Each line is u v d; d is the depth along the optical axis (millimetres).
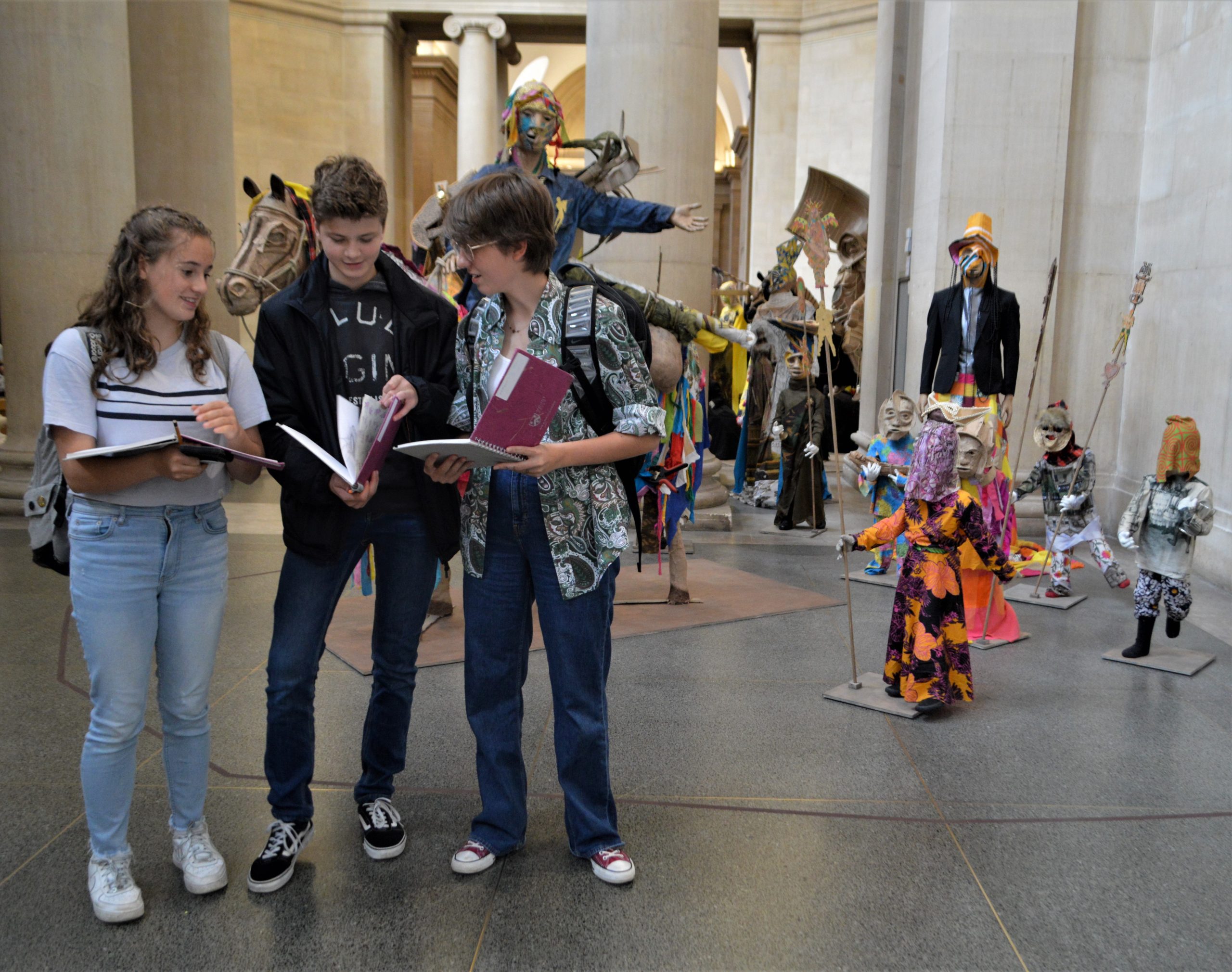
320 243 2875
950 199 8383
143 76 10344
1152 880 3004
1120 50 8305
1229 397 6820
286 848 2869
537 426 2459
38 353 8320
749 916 2771
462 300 3338
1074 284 8492
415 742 3936
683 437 5879
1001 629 5449
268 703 2820
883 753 3926
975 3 8172
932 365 7570
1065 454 6344
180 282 2436
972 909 2824
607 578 2820
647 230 5520
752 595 6355
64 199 8133
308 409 2760
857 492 10922
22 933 2631
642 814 3377
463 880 2918
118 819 2686
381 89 21547
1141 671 4977
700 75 8539
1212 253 7117
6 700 4309
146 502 2516
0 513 8250
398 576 2943
